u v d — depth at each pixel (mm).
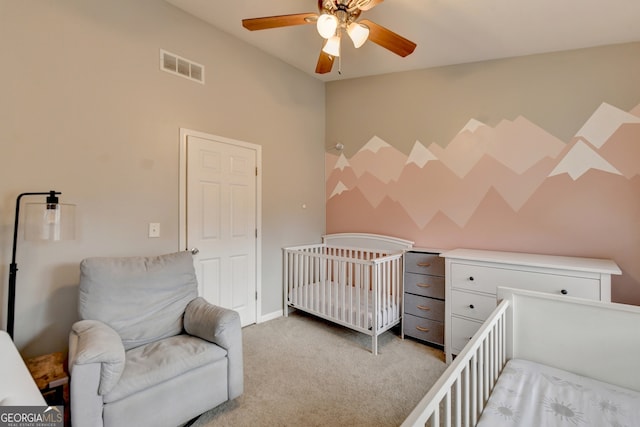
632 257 2248
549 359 1526
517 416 1134
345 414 1816
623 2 1926
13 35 1787
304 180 3756
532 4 2045
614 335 1385
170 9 2494
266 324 3217
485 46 2602
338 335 2951
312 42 2996
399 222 3387
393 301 2910
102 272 1863
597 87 2365
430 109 3162
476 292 2354
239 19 2664
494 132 2795
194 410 1673
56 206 1652
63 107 1966
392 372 2285
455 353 2443
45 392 1443
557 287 2031
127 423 1446
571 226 2453
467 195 2938
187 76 2611
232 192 2973
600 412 1153
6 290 1772
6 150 1770
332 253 3861
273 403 1914
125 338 1821
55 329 1944
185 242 2604
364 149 3670
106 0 2148
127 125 2258
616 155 2301
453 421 1737
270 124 3340
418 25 2373
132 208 2287
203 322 1903
